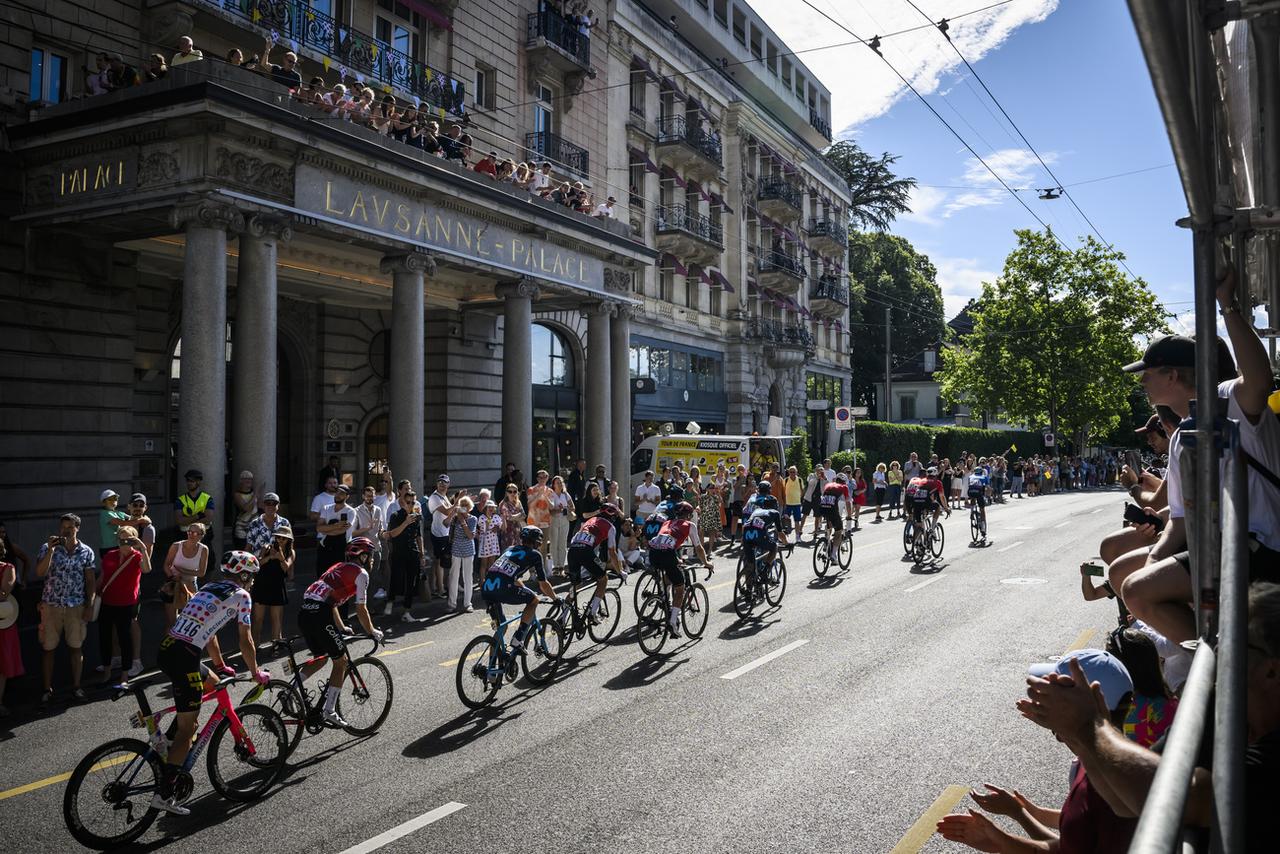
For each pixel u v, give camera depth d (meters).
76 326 16.53
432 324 25.17
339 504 13.23
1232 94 2.72
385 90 21.34
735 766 7.07
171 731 6.45
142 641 11.88
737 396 40.47
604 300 25.03
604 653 11.45
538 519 17.55
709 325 39.50
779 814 6.11
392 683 8.64
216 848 5.83
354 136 16.61
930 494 19.09
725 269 40.94
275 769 7.04
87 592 9.59
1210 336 1.86
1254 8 1.72
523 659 9.73
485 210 20.33
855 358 66.00
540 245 22.42
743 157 42.03
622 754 7.43
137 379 18.72
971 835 3.15
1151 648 3.38
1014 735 7.68
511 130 26.84
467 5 25.08
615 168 32.62
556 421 29.22
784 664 10.39
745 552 13.70
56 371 16.22
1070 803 2.78
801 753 7.32
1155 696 3.35
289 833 6.02
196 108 14.05
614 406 25.98
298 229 16.45
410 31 23.67
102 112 14.80
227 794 6.61
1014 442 57.72
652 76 34.62
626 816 6.13
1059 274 52.22
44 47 16.34
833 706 8.62
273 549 11.24
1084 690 2.23
